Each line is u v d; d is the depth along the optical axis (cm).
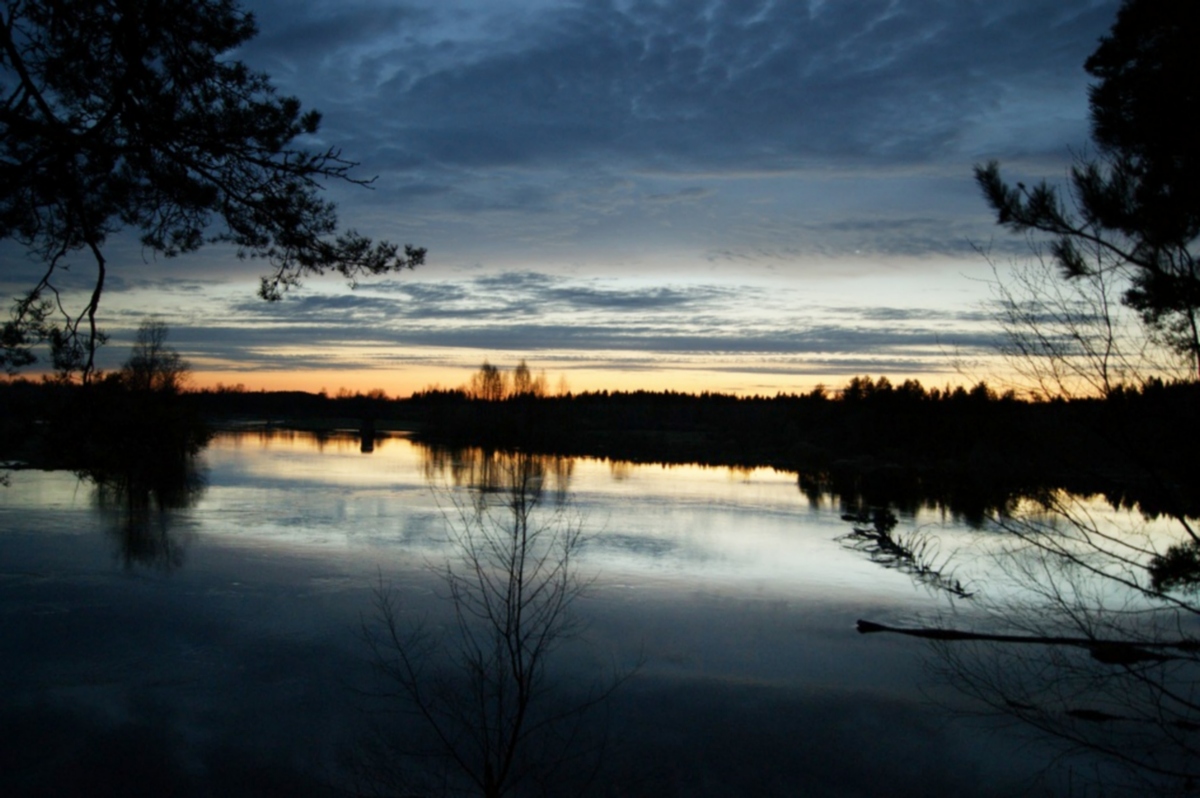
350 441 8175
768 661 1416
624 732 1066
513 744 653
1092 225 565
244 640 1391
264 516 2916
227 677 1214
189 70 820
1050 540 660
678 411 11438
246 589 1770
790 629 1638
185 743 988
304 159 838
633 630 1560
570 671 1281
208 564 2038
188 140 796
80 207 789
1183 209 524
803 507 3725
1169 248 534
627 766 970
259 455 5975
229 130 812
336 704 1104
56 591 1705
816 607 1833
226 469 4834
